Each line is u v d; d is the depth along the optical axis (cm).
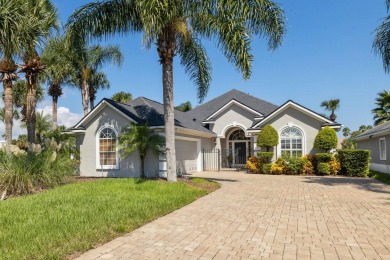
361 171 1905
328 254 532
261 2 1288
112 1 1446
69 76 2670
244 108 2605
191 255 524
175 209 899
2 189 1162
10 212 811
